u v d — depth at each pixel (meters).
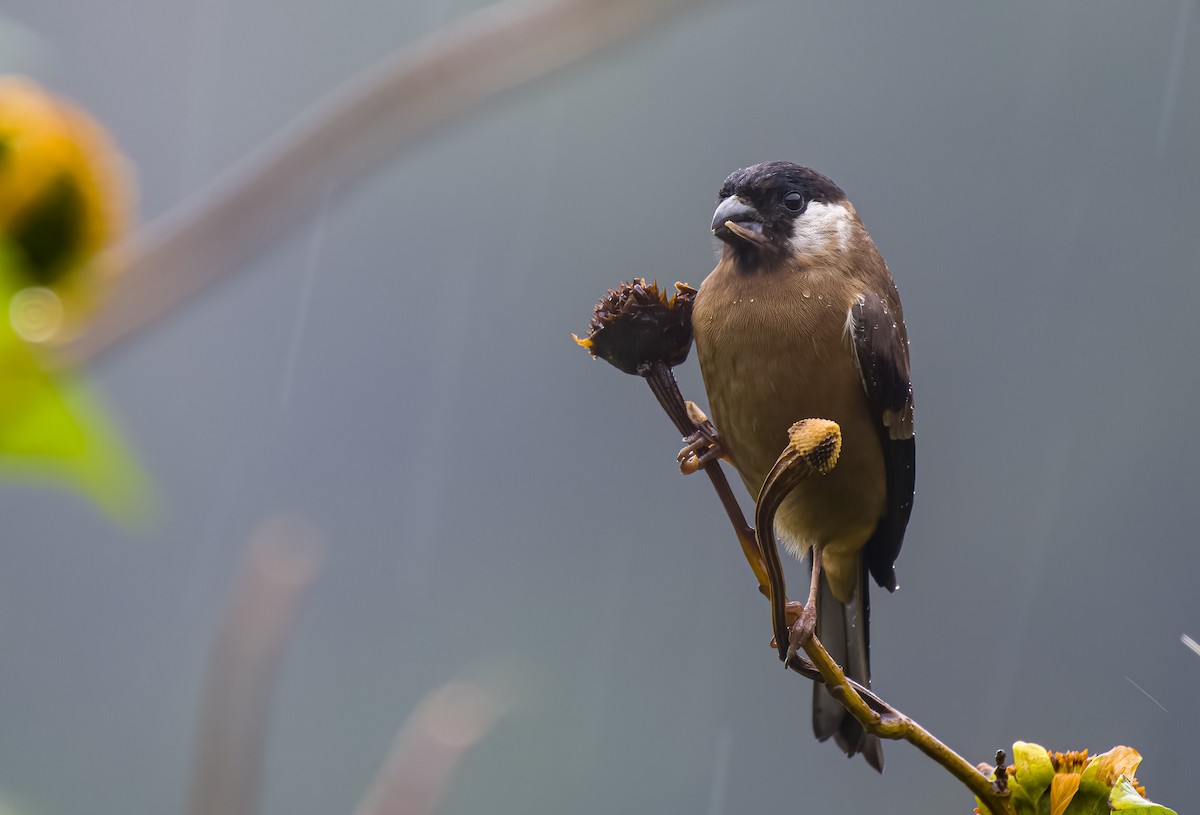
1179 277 17.88
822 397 3.54
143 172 22.69
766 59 22.52
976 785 1.80
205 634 19.53
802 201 3.65
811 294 3.53
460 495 21.38
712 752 16.77
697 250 22.03
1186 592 15.34
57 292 0.87
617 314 2.42
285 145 0.95
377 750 17.66
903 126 21.17
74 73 22.19
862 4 21.95
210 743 1.33
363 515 21.19
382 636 19.53
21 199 0.87
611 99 23.19
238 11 23.48
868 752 3.34
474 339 22.41
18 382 0.72
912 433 3.69
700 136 22.61
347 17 23.97
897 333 3.63
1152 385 17.25
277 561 1.42
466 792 15.75
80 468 0.71
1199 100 19.23
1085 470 16.48
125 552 19.48
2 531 18.92
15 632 18.62
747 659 17.75
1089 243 18.69
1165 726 13.90
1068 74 20.06
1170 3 19.88
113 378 21.06
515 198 22.69
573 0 1.03
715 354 3.61
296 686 18.22
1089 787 1.75
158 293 0.89
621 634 18.41
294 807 17.12
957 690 15.29
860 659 3.85
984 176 20.27
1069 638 15.32
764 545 1.98
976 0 21.42
